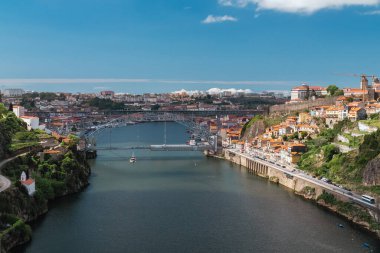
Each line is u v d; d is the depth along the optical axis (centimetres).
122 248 13875
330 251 13725
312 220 16662
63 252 13450
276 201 19400
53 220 16400
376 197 16775
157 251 13700
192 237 14875
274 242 14438
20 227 14012
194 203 19038
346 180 19325
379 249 13875
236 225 16112
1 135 19925
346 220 16662
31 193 16912
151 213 17488
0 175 17225
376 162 17912
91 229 15500
